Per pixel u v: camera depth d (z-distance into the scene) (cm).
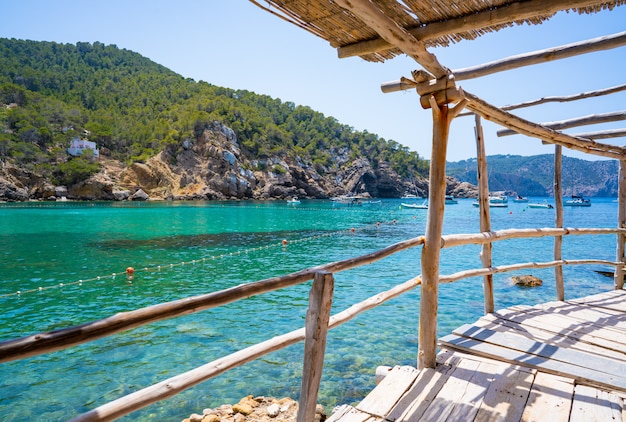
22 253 1703
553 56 393
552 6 250
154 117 11619
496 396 317
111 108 12062
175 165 8819
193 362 623
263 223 3325
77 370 595
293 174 10306
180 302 182
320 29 298
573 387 332
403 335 734
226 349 675
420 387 332
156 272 1355
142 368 603
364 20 239
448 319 841
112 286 1155
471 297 1021
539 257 1795
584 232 661
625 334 462
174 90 13650
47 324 830
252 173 9375
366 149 14338
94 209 4666
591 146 614
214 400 505
